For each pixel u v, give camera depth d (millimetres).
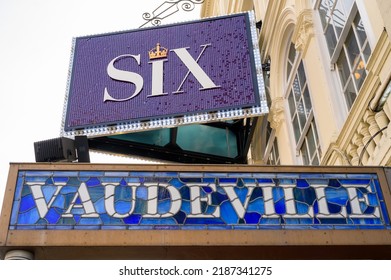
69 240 5270
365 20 7855
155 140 11438
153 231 5309
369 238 5273
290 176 5645
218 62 10633
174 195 5535
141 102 10344
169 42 11125
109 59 11102
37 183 5637
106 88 10672
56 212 5449
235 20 11234
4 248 5266
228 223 5359
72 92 10727
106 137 11133
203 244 5227
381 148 6836
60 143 8484
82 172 5703
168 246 5234
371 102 7039
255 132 13977
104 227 5348
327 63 9281
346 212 5430
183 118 10023
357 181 5621
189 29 11258
